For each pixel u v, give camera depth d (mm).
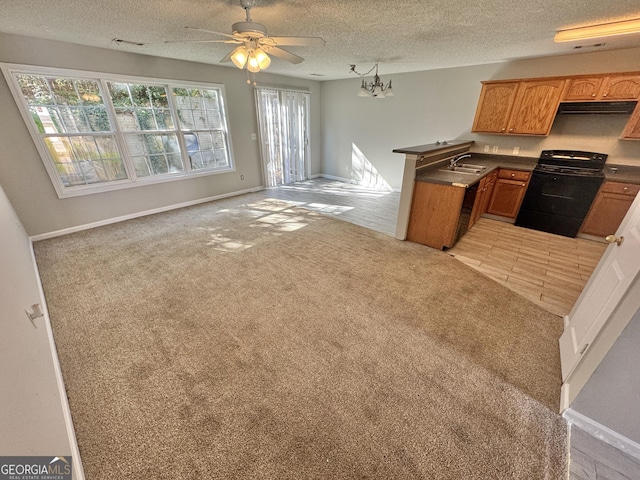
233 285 2602
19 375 967
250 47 2117
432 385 1621
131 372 1692
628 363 1230
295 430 1381
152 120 4227
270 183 6301
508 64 4148
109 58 3564
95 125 3717
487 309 2289
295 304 2340
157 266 2916
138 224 4062
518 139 4309
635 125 3248
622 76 3189
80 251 3219
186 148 4707
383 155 6090
